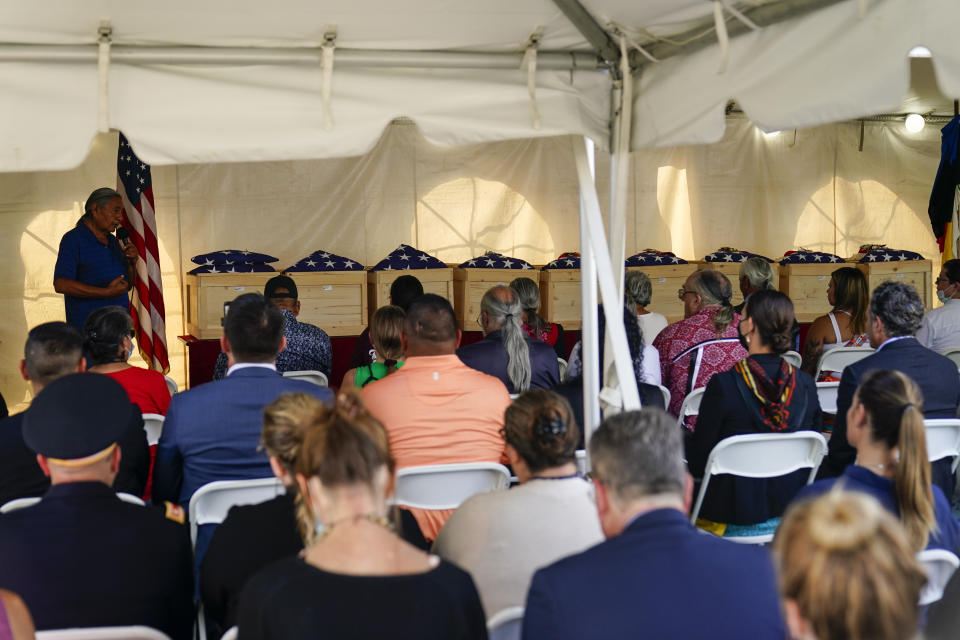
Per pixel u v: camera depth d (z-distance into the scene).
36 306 6.69
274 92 2.84
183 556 2.05
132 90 2.74
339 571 1.48
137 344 6.73
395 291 5.12
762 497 3.10
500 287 4.01
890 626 0.99
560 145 7.80
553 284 6.96
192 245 7.06
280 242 7.27
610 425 1.73
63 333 3.01
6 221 6.61
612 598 1.55
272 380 2.77
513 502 2.09
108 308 3.56
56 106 2.69
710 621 1.53
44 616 1.91
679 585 1.56
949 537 2.33
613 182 3.16
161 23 2.64
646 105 3.02
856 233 8.44
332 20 2.71
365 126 2.91
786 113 2.43
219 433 2.69
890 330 3.24
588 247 3.23
